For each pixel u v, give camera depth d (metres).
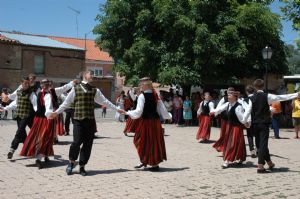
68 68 37.00
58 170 8.37
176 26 20.55
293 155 11.04
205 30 19.95
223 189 6.98
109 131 17.08
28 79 9.23
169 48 21.95
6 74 33.44
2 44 33.09
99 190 6.79
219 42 20.34
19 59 34.09
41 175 7.89
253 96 8.62
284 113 21.31
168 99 22.89
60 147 11.69
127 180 7.55
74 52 37.34
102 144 12.59
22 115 9.31
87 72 8.00
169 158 10.14
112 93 46.81
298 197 6.53
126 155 10.41
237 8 21.27
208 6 20.89
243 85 23.61
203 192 6.75
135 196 6.45
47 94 8.52
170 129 18.98
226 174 8.23
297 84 20.81
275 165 9.38
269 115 8.53
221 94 22.95
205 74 21.70
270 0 21.69
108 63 48.12
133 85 22.34
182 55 20.97
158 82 22.70
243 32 21.41
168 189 6.92
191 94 24.16
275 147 12.80
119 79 46.94
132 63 23.14
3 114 24.80
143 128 8.47
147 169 8.60
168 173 8.24
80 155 7.95
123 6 22.45
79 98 7.85
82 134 7.88
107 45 23.53
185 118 20.98
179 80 20.62
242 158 9.01
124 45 23.55
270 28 21.06
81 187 6.98
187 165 9.19
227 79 22.73
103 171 8.35
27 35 39.12
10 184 7.14
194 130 18.44
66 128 14.91
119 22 23.06
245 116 8.57
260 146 8.46
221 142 10.32
